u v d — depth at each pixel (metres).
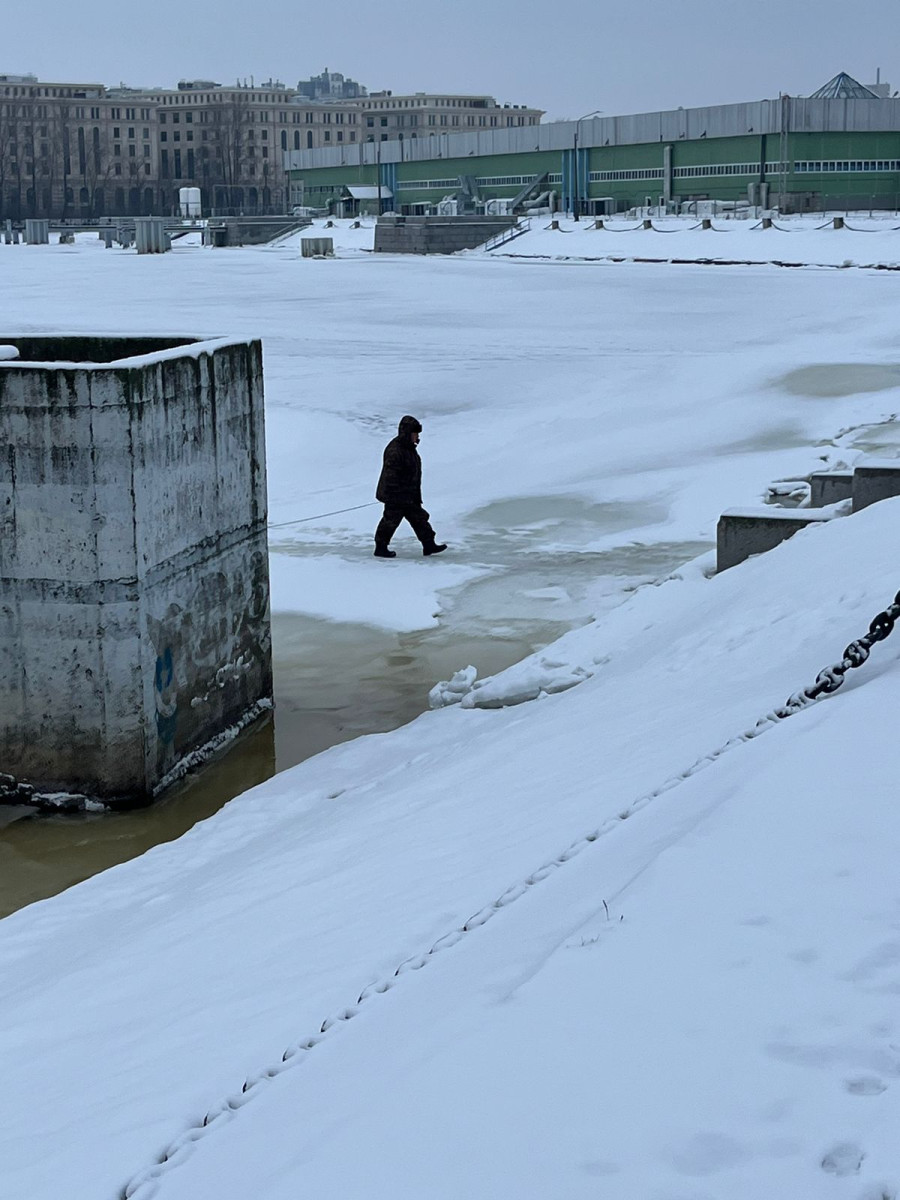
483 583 16.25
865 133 92.31
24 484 10.37
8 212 194.88
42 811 10.80
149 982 6.04
